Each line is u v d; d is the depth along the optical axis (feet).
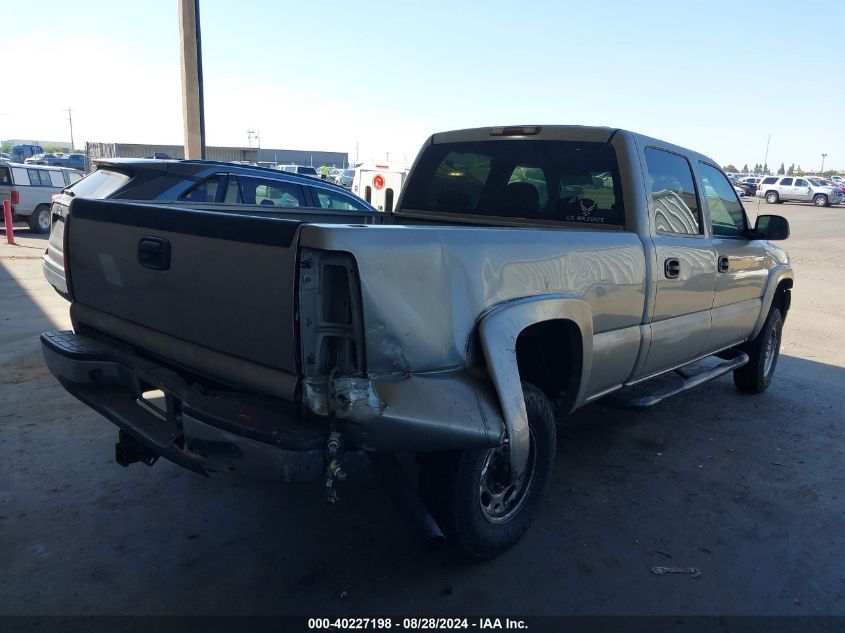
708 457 15.87
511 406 9.71
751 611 10.12
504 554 11.37
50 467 13.73
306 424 8.48
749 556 11.64
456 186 16.75
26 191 55.16
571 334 11.89
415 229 9.21
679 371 17.20
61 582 10.11
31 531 11.42
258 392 9.12
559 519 12.64
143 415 10.37
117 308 11.40
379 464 9.78
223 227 9.15
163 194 24.99
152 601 9.78
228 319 9.27
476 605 10.00
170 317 10.25
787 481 14.71
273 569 10.70
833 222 105.81
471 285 9.77
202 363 9.68
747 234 18.51
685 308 15.35
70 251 12.33
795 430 17.94
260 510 12.51
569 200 14.64
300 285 8.31
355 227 8.54
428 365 9.21
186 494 12.95
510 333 10.03
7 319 25.32
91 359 11.03
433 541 9.27
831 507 13.58
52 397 17.49
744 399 20.52
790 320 33.81
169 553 11.01
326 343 8.56
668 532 12.34
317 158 223.30
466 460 10.10
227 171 27.20
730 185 18.29
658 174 14.65
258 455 8.29
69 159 160.86
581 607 10.05
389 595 10.16
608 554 11.52
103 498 12.65
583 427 17.53
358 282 8.37
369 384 8.41
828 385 22.39
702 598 10.39
